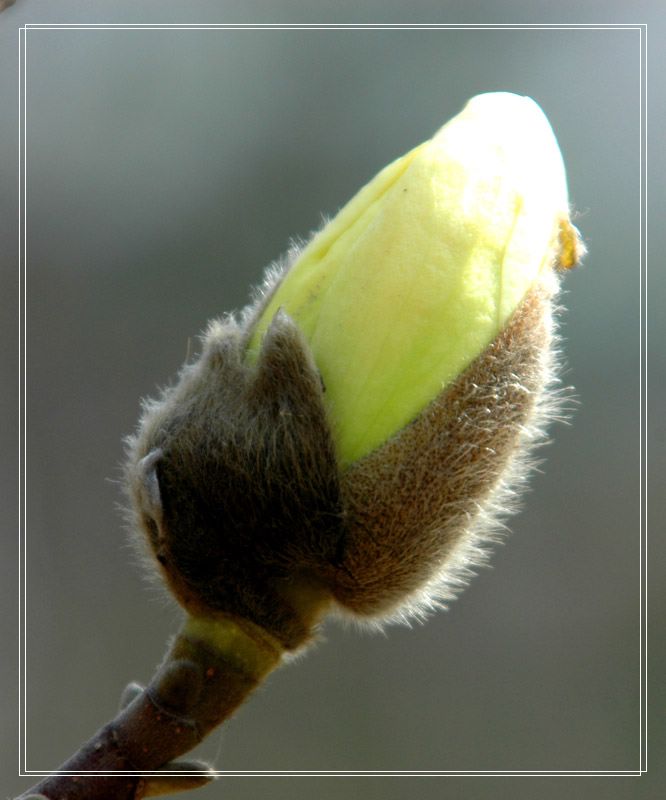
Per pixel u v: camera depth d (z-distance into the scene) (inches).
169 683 8.0
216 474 7.8
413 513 7.9
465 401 7.8
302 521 7.9
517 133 8.0
